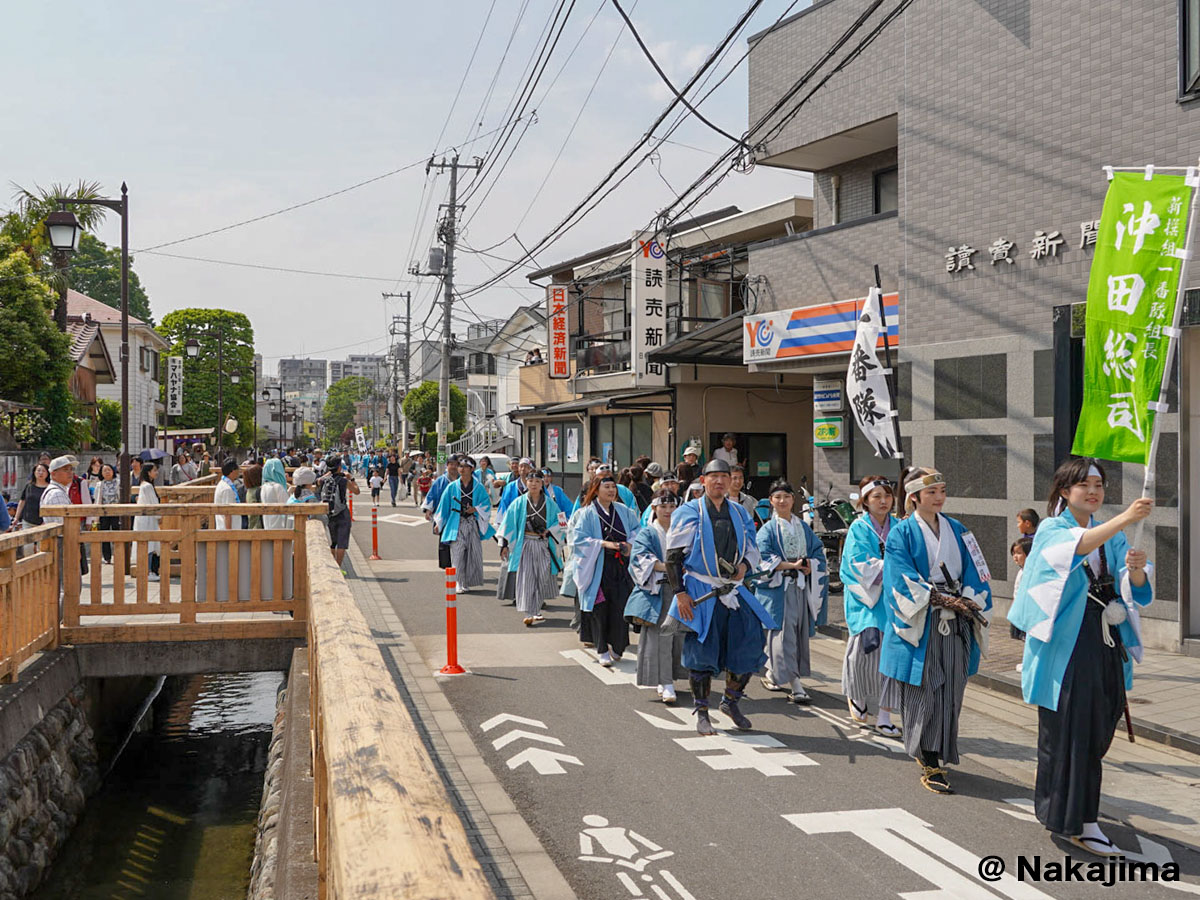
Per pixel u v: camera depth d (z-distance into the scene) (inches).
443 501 550.0
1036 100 419.5
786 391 894.4
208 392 2564.0
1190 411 371.2
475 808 217.2
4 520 417.7
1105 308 235.8
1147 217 232.2
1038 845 194.4
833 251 584.4
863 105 560.7
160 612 353.7
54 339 1055.0
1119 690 192.2
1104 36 392.8
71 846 299.3
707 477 281.1
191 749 409.1
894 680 232.4
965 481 449.7
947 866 183.9
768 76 629.0
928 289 471.2
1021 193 426.0
